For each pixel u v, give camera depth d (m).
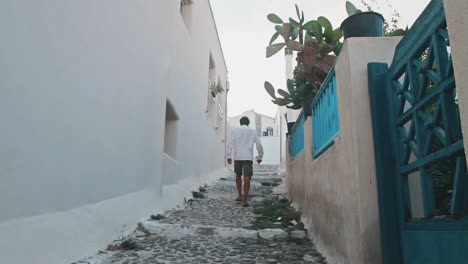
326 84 3.01
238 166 5.96
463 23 1.05
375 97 2.09
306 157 4.12
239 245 3.39
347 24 2.61
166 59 5.64
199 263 2.82
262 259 2.95
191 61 7.64
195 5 8.10
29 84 2.27
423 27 1.65
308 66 4.32
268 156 25.16
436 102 1.56
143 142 4.50
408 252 1.79
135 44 4.26
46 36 2.45
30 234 2.25
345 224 2.32
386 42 2.21
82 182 2.96
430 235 1.59
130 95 4.09
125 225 3.63
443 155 1.46
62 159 2.67
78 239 2.77
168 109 6.07
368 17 2.57
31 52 2.29
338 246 2.53
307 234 3.68
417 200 2.00
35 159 2.33
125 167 3.92
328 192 2.89
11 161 2.11
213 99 10.95
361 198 2.00
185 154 6.90
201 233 3.76
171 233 3.74
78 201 2.91
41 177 2.40
